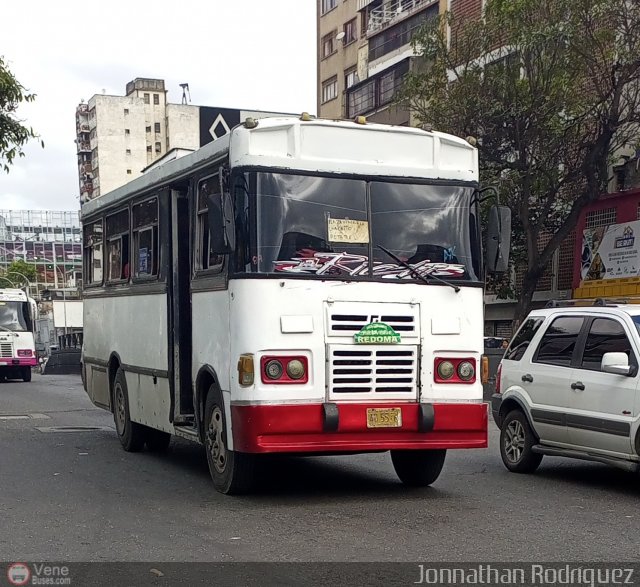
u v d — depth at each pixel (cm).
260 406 786
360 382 816
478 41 2180
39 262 12231
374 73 4097
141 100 11069
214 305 873
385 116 3766
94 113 11031
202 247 920
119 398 1229
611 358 892
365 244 839
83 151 11494
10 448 1235
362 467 1075
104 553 643
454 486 938
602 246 2416
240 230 812
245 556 632
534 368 1029
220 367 853
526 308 2281
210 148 899
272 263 805
